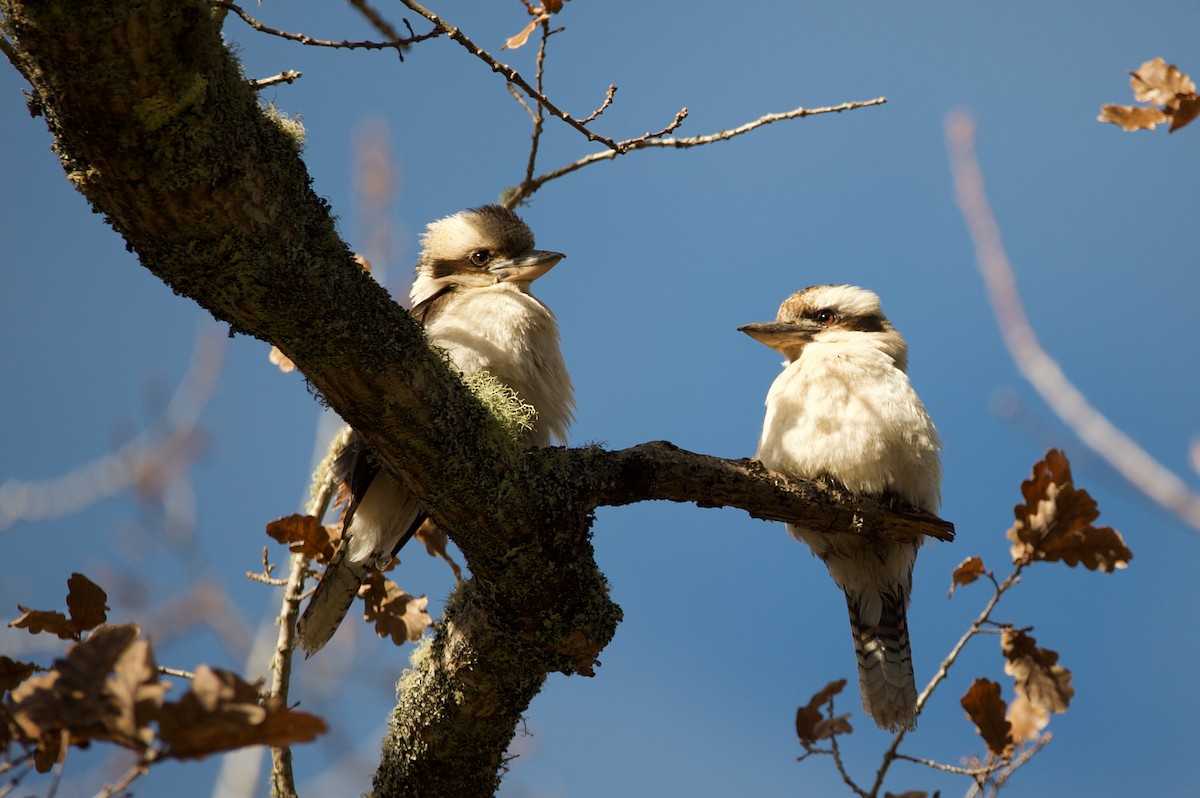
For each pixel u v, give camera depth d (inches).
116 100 181.5
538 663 267.6
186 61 183.8
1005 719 228.5
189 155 190.5
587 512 263.9
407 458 242.4
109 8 172.2
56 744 138.8
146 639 138.1
